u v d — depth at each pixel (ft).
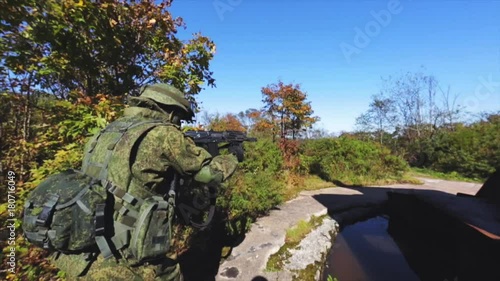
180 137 5.24
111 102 9.12
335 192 29.09
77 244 4.16
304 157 36.94
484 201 15.85
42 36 8.04
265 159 27.09
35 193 4.25
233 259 12.67
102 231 4.28
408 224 18.89
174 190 5.44
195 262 11.79
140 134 4.87
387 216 23.08
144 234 4.54
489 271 10.08
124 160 4.72
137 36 10.28
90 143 5.45
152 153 4.90
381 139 72.18
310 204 23.06
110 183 4.66
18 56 8.09
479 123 53.06
